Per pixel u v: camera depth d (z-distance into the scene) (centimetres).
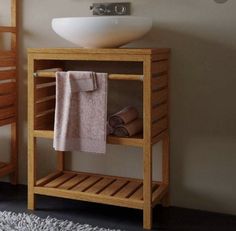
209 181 231
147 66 199
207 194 233
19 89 267
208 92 226
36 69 224
